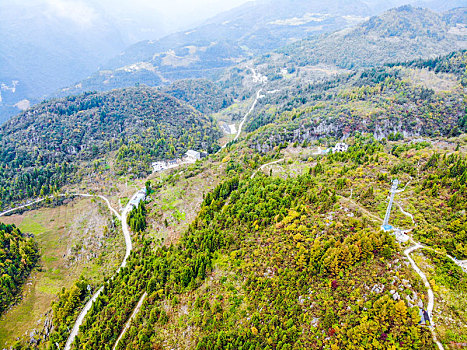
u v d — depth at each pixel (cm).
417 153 11994
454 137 14575
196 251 10338
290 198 10556
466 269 6606
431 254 7056
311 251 7950
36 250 13375
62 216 15875
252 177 13888
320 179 11562
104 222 14662
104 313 9512
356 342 6094
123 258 12312
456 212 7956
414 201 8956
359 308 6588
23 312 10612
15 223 15438
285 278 7850
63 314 10081
